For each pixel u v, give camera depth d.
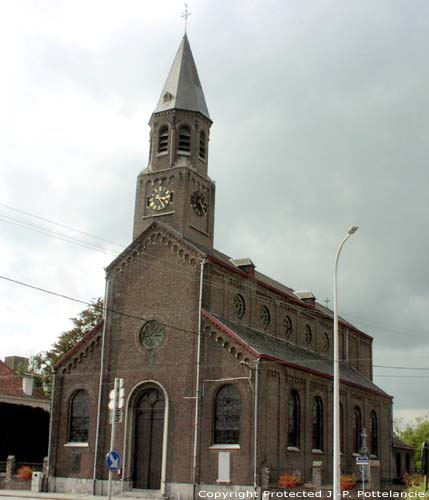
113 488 46.78
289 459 46.97
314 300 65.69
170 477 45.34
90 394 50.38
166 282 49.56
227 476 43.44
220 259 51.50
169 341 48.16
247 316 53.12
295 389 49.34
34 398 64.75
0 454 57.62
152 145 54.97
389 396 66.75
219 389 45.66
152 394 48.41
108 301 51.81
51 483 49.50
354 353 72.00
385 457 64.38
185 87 55.78
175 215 52.00
